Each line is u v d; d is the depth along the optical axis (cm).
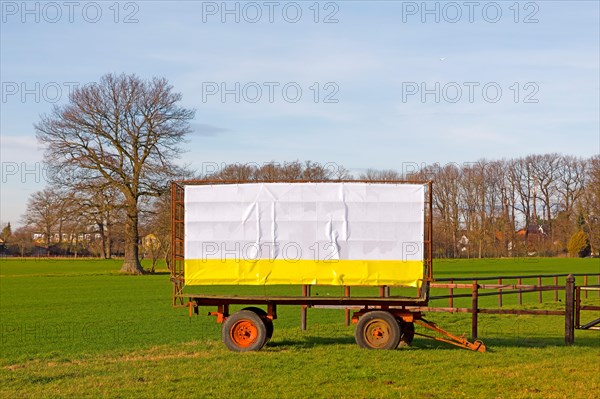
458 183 9644
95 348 1802
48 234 9144
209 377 1297
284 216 1688
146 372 1358
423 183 1672
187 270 1700
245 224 1695
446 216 9544
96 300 3728
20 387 1236
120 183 6712
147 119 6819
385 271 1664
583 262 8719
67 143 6700
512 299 3644
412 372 1345
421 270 1653
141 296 4034
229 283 1691
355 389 1186
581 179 10281
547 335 1977
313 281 1673
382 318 1647
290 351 1625
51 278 6159
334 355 1554
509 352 1616
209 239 1700
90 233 6906
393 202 1673
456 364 1445
